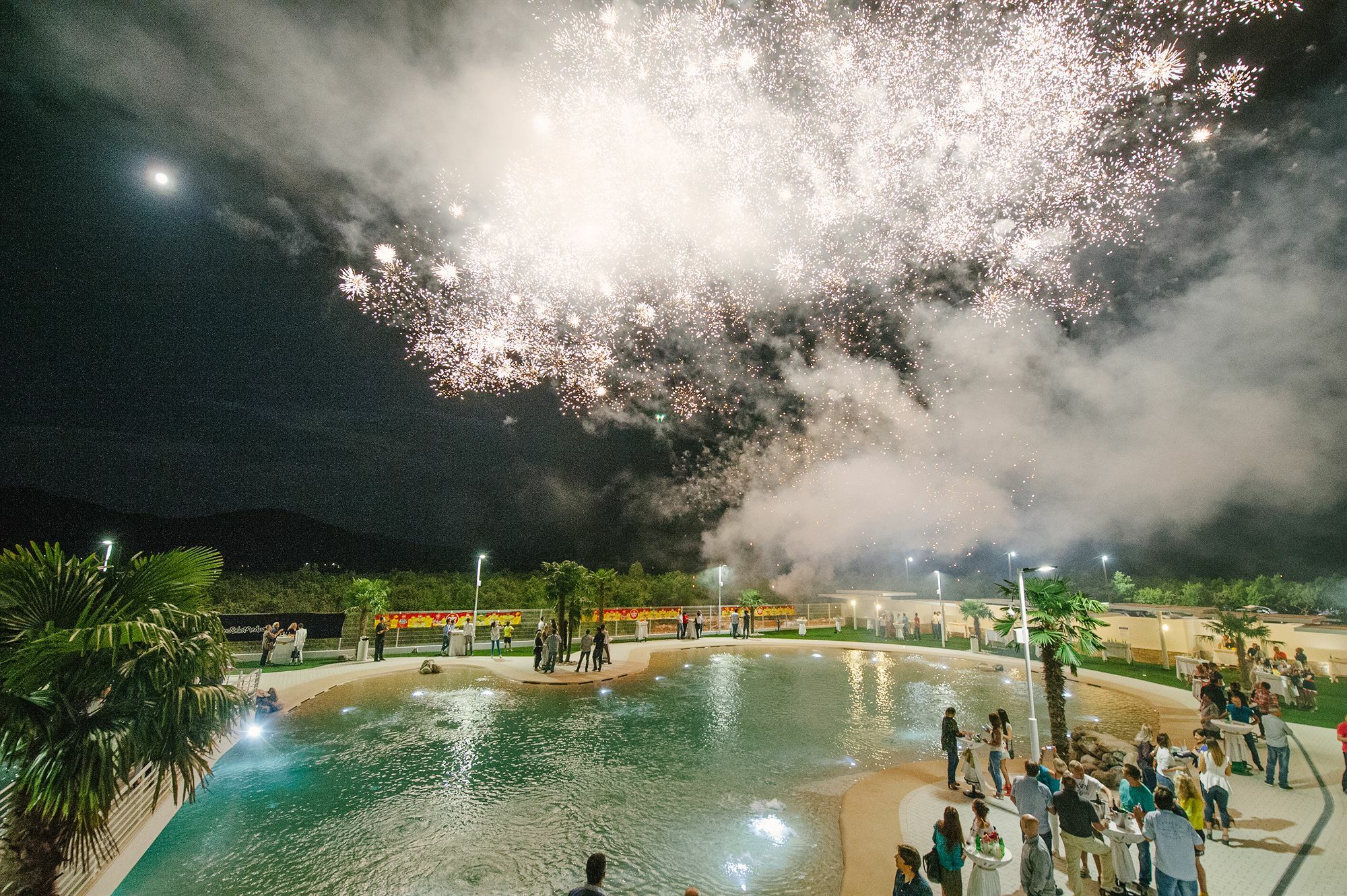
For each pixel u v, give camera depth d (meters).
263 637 24.30
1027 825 6.64
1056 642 12.87
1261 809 10.30
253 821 9.88
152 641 5.78
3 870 5.41
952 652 31.12
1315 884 7.79
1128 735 15.59
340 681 20.66
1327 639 23.50
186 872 8.21
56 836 5.60
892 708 18.83
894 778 12.12
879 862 8.55
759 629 43.69
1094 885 7.89
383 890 7.88
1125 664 27.16
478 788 11.56
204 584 6.98
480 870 8.41
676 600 48.44
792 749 14.33
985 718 17.77
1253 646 21.52
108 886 7.47
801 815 10.49
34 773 5.30
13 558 5.56
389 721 16.23
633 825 9.95
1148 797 8.03
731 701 19.48
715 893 7.87
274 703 16.16
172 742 5.98
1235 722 12.57
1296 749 13.80
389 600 33.31
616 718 17.00
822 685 22.77
